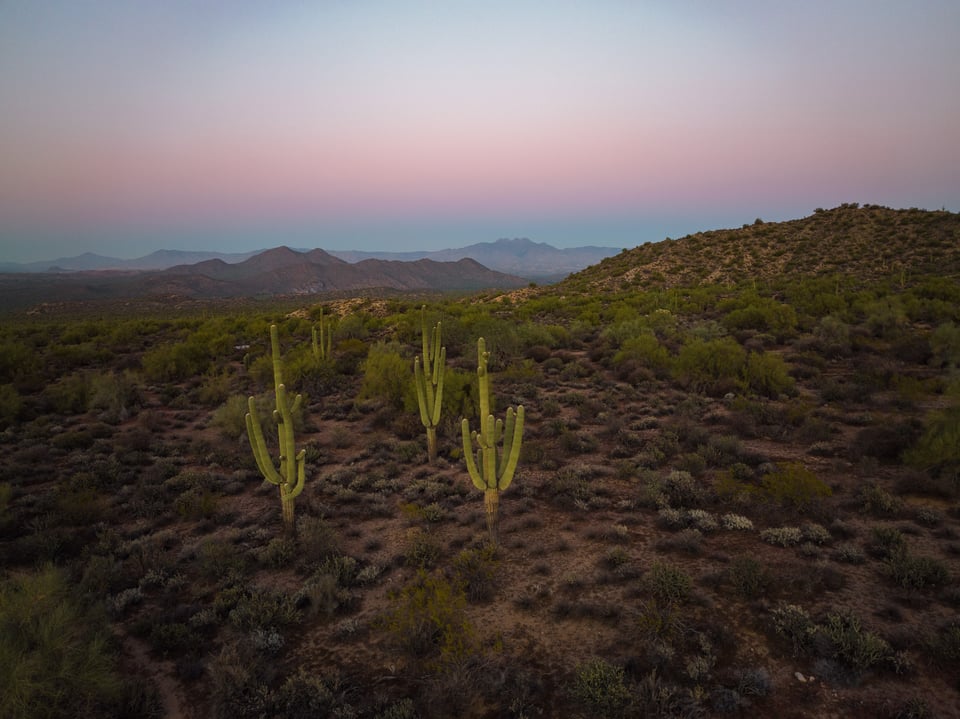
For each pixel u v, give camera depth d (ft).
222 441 61.26
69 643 21.72
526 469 49.42
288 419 37.04
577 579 29.96
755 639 24.43
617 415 64.34
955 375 66.85
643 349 90.07
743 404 62.90
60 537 36.32
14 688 18.71
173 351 100.12
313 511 41.42
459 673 21.97
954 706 19.97
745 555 32.09
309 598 29.45
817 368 80.79
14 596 22.47
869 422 56.34
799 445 51.80
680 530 36.14
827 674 21.74
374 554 34.99
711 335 108.17
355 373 97.71
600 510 39.93
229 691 22.30
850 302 134.10
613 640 25.05
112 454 55.47
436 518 39.55
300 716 21.31
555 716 20.79
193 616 28.30
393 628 24.94
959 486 38.86
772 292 166.61
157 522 40.22
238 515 42.16
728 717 20.15
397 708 20.95
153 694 22.71
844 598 27.04
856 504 37.68
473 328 117.50
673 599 27.43
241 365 108.58
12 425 65.57
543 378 84.74
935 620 24.85
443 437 60.39
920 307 116.37
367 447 57.41
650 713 20.31
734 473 44.34
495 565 32.55
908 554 29.27
